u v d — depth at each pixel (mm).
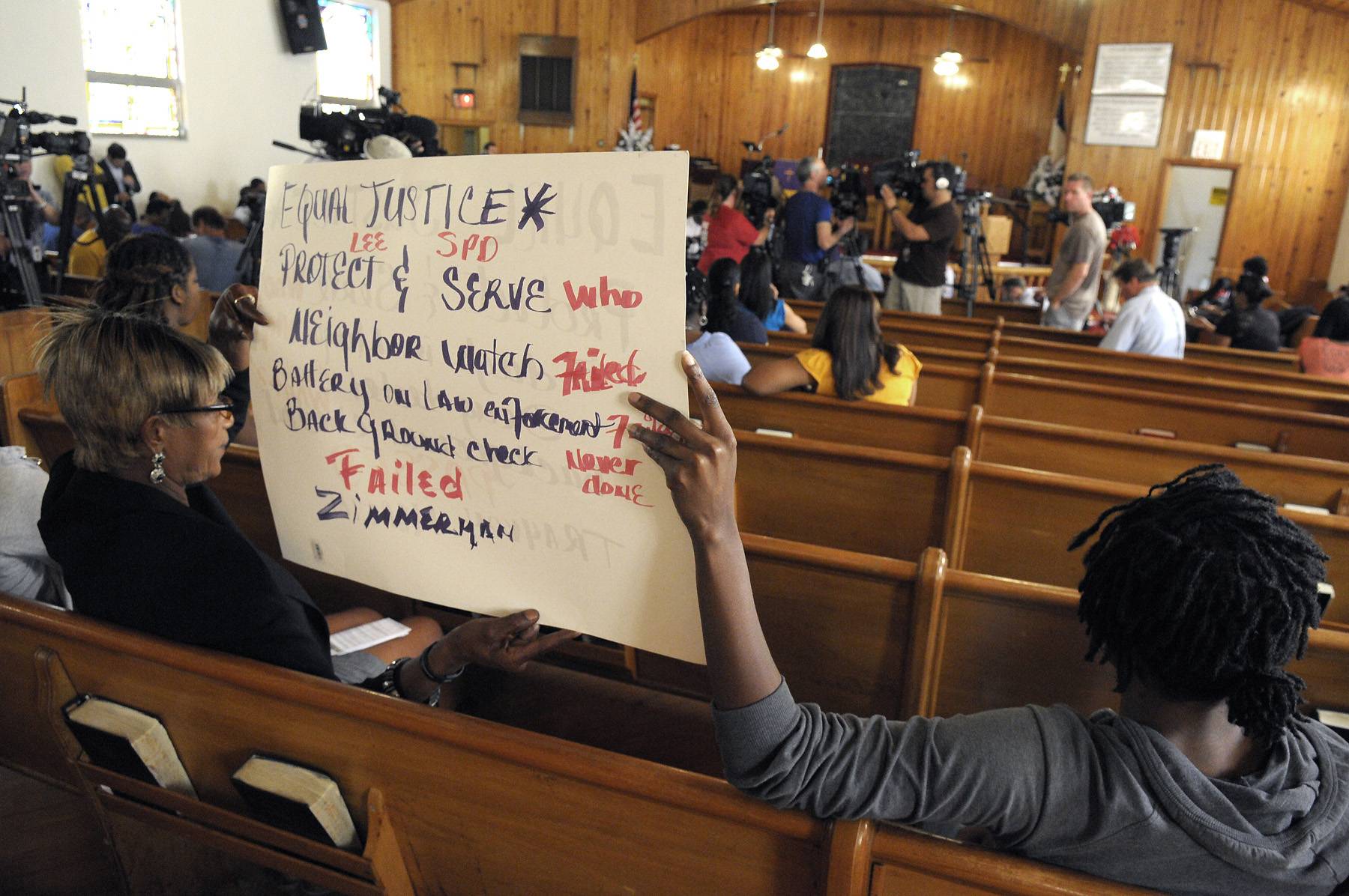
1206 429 3357
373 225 1105
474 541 1116
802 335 4344
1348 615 2031
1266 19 9359
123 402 1196
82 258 5691
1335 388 4125
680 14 11477
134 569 1202
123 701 1270
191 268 2301
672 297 922
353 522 1209
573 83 11680
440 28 11477
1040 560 2240
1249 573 770
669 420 890
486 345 1041
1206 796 802
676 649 1030
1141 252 10211
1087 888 814
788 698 873
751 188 7254
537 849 1062
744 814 913
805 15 13602
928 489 2262
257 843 1229
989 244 10906
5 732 1427
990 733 853
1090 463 2713
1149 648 811
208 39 8680
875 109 13695
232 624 1171
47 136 5023
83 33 7484
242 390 1597
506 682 2012
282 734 1160
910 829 886
